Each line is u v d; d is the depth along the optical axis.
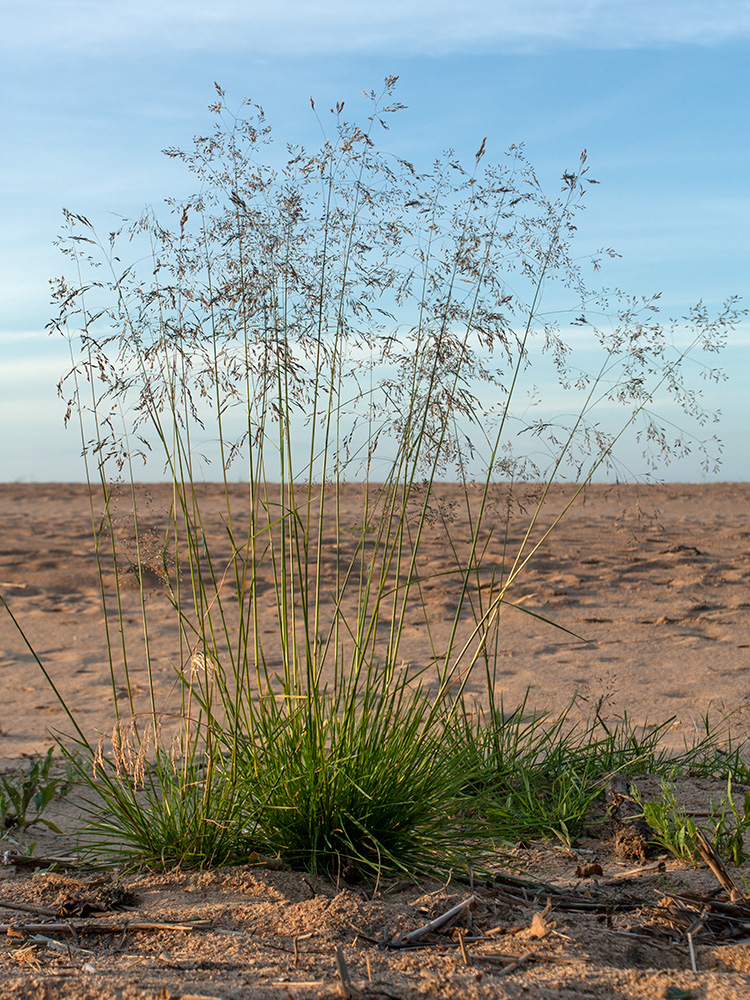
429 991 1.85
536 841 3.13
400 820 2.79
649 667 6.08
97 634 7.56
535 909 2.41
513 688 5.57
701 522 13.12
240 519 12.80
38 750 4.43
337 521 2.91
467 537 11.08
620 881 2.67
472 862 2.75
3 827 3.26
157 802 2.96
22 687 5.93
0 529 13.18
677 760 3.87
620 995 1.87
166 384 2.84
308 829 2.72
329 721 2.93
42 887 2.55
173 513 2.87
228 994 1.79
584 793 3.42
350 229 2.98
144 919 2.29
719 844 2.85
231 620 7.71
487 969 1.99
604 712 4.98
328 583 8.78
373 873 2.65
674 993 1.86
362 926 2.23
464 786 3.24
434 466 2.92
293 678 3.15
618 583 8.96
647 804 2.95
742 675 5.81
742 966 2.04
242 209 2.89
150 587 8.95
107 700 5.54
